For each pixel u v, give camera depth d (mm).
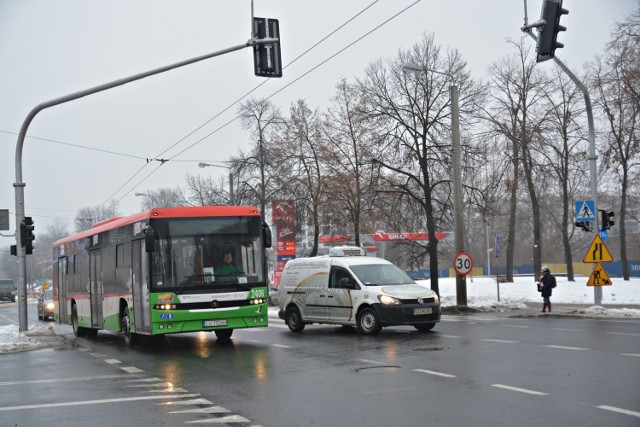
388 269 19344
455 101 27484
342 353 14305
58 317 26188
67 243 24797
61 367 14086
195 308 15906
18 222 23062
